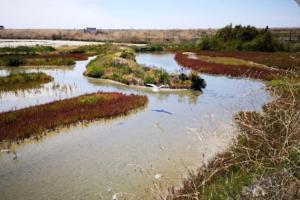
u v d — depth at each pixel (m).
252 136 5.28
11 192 6.77
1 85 20.89
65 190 6.78
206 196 4.72
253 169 4.79
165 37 125.56
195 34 139.38
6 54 43.31
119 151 9.14
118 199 6.24
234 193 4.34
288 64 31.86
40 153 9.10
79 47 59.88
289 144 4.10
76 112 13.15
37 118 12.25
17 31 142.75
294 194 3.27
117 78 23.78
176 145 9.44
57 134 10.88
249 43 60.81
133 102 15.23
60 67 33.19
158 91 19.80
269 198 3.48
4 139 10.03
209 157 7.64
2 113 12.78
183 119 12.68
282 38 75.62
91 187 6.88
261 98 10.56
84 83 22.66
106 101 15.34
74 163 8.30
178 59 40.66
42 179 7.38
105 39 110.19
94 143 9.93
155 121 12.49
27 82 22.28
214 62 36.72
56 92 18.91
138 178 7.24
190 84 20.94
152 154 8.80
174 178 7.05
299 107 4.58
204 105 15.52
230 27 65.88
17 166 8.20
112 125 11.98
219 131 8.25
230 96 17.95
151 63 37.75
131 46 67.19
